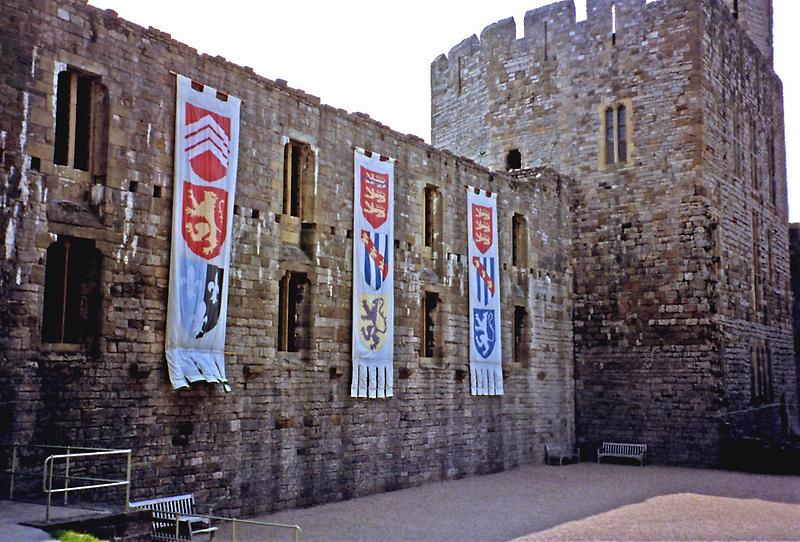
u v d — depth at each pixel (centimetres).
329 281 2586
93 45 1930
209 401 2138
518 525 2127
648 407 3750
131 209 1980
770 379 4325
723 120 4028
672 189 3797
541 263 3803
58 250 1895
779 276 4697
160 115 2070
